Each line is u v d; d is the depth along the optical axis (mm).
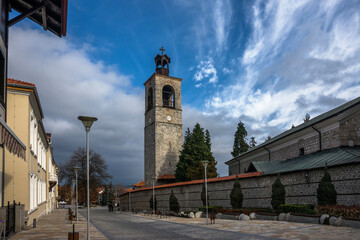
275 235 16219
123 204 73562
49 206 52656
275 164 36469
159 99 76625
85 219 36125
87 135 13906
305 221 21578
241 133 77188
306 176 25906
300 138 36750
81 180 78875
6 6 19328
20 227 20641
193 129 65750
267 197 30281
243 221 25703
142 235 18688
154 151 73562
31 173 25438
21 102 23609
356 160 21922
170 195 45031
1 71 18281
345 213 19172
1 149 20766
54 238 16812
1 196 21141
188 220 30062
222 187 36625
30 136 25875
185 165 62844
